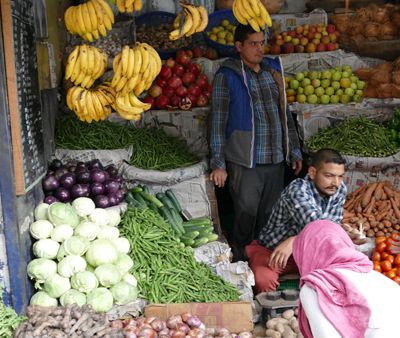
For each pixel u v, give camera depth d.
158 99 5.55
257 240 4.46
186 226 4.49
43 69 4.37
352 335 2.41
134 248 3.91
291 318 3.66
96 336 3.10
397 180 5.35
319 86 5.96
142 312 3.58
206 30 6.37
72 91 3.45
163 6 6.51
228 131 4.99
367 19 6.46
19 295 3.40
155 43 6.16
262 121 4.94
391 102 5.70
